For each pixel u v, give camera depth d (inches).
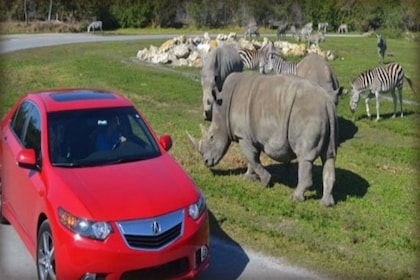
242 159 420.5
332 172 323.0
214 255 258.7
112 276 201.3
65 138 244.5
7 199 274.1
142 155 247.8
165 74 947.3
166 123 548.4
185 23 2199.8
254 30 1739.7
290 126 316.8
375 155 456.4
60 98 266.5
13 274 236.2
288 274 241.8
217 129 359.9
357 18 2190.0
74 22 2054.6
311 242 273.7
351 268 248.8
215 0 2170.3
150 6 2174.0
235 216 305.0
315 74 491.5
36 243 229.3
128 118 261.4
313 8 2190.0
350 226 293.6
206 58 546.3
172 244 207.6
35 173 236.1
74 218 204.1
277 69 776.9
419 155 456.4
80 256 200.5
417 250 269.6
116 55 1250.6
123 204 208.4
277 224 297.4
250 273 241.9
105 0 2134.6
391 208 327.0
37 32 1859.0
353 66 1101.7
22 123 270.2
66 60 1125.1
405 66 1105.4
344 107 668.7
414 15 1951.3
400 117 623.2
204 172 388.2
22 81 826.2
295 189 342.3
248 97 339.6
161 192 218.1
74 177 224.1
